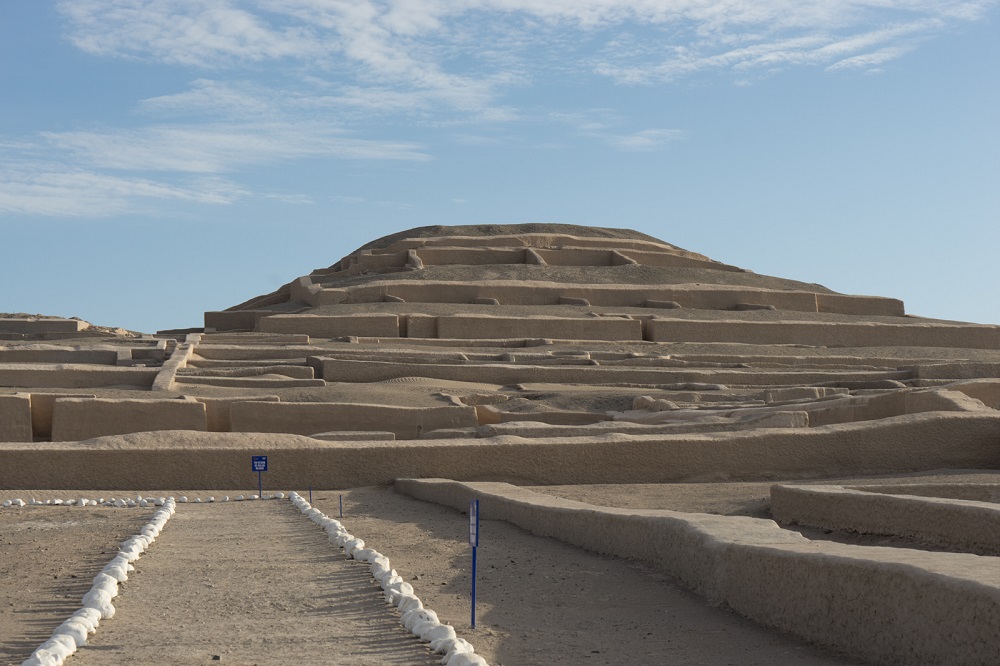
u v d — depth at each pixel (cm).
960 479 1570
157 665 604
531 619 782
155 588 884
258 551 1126
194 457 1991
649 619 782
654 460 1941
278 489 1997
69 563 1047
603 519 1146
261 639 678
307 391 3084
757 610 774
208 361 3516
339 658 620
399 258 5297
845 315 4941
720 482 1906
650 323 4469
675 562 959
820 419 2331
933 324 4744
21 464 1930
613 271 5244
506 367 3491
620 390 3322
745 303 4984
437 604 847
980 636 532
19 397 2625
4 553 1134
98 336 4584
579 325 4372
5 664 612
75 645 648
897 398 2172
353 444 2030
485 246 5556
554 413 2889
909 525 1105
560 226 6006
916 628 588
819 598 693
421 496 1831
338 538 1175
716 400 3064
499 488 1639
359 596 836
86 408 2591
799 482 1781
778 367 3766
